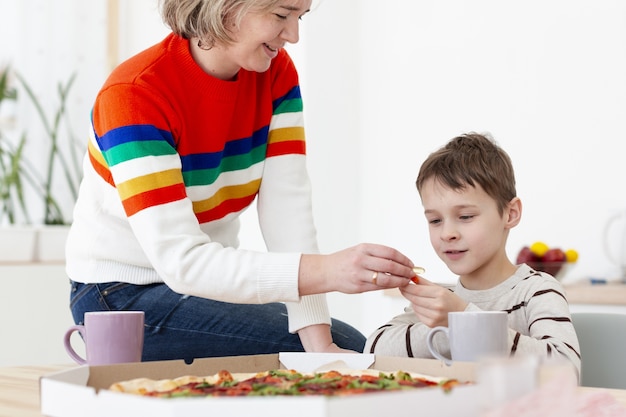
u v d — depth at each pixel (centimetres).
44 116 388
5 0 398
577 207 317
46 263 337
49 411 97
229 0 158
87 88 412
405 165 360
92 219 180
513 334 147
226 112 174
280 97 190
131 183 154
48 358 325
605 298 259
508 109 335
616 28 311
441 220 178
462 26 348
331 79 368
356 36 376
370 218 371
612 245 307
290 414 78
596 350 171
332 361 126
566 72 322
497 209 175
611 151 311
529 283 170
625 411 88
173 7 167
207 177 177
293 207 189
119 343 126
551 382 75
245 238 358
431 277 350
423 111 357
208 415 79
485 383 77
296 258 148
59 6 408
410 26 362
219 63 171
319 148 363
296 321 177
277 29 162
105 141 160
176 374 119
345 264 145
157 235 152
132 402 84
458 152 178
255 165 189
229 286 149
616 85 311
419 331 160
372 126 371
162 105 162
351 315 358
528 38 331
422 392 80
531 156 329
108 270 179
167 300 177
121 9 422
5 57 396
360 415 77
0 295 314
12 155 375
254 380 110
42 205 396
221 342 177
